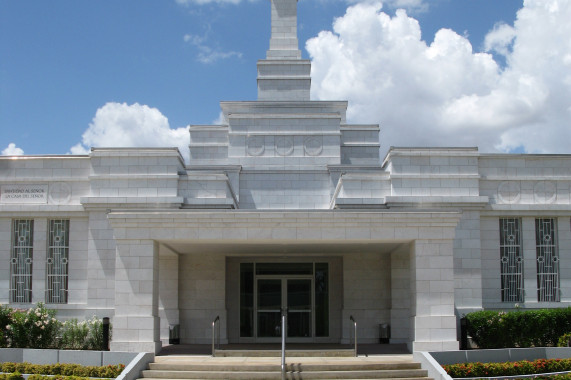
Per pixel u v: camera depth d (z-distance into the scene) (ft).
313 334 87.20
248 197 99.76
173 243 71.72
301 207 99.66
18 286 84.07
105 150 85.76
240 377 57.57
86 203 82.99
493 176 85.40
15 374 55.67
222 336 84.07
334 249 80.02
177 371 59.16
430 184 84.84
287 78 118.01
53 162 86.22
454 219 67.92
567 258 83.82
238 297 87.66
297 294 88.17
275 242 70.44
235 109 115.55
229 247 77.10
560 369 60.80
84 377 56.29
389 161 87.10
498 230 84.28
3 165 86.17
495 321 70.18
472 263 82.38
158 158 85.56
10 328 67.36
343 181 86.12
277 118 104.32
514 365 59.57
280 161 103.04
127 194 84.74
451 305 67.36
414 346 66.33
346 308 84.84
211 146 110.83
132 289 67.41
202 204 83.66
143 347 66.39
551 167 85.87
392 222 68.08
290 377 57.47
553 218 85.05
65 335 70.13
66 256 84.38
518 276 83.82
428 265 67.77
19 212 84.23
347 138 113.09
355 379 57.93
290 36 120.88
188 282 85.05
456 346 66.39
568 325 71.67
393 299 83.41
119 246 68.08
